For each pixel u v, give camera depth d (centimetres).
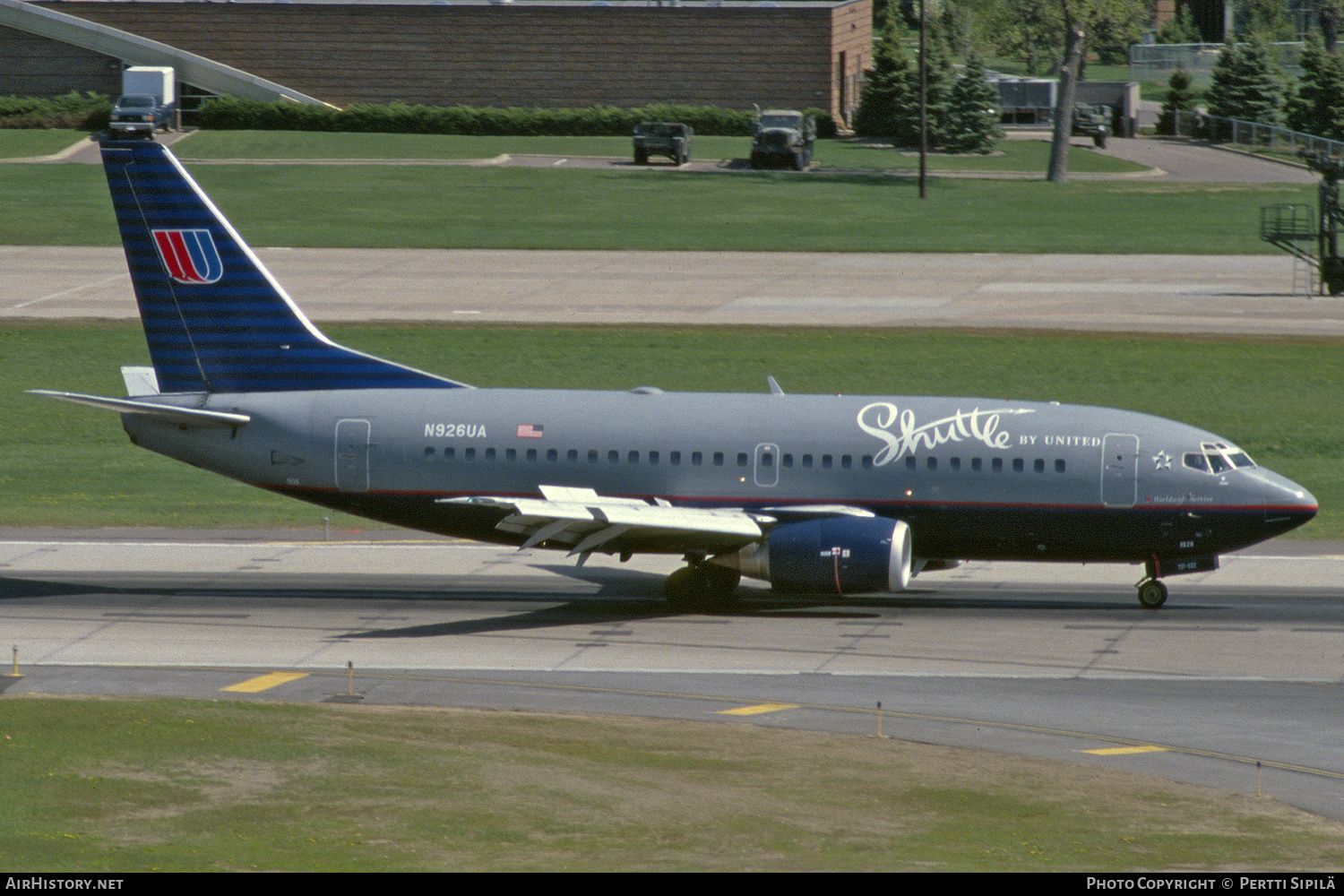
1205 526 15700
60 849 8944
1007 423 16050
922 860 9031
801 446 16138
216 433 16912
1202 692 13325
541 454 16412
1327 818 10162
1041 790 10650
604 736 11894
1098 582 17525
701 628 15512
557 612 16175
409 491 16625
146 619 15712
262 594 16825
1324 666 14112
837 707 12862
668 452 16275
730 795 10356
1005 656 14475
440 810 9794
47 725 11675
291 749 11112
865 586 15362
